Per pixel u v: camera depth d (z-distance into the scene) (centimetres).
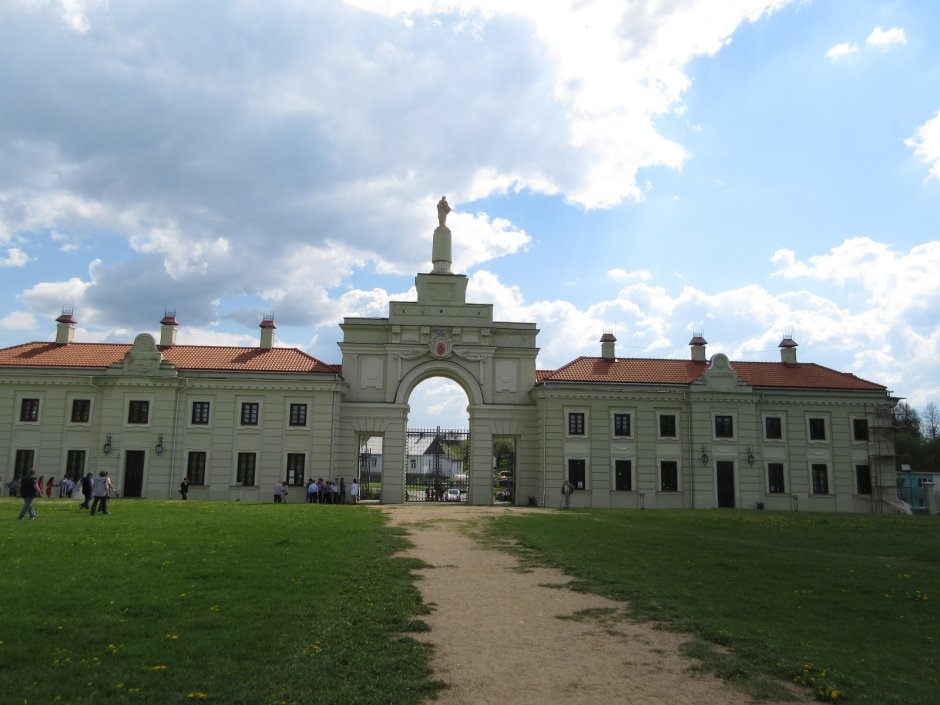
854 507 5625
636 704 907
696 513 4547
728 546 2438
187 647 1041
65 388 5197
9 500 4334
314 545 2183
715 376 5606
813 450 5659
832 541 2725
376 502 5522
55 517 2973
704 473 5472
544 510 4697
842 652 1120
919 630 1272
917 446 9731
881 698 923
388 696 907
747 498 5497
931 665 1070
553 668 1042
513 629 1258
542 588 1642
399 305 5628
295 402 5294
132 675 921
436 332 5609
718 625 1268
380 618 1280
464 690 944
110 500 4503
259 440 5225
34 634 1074
